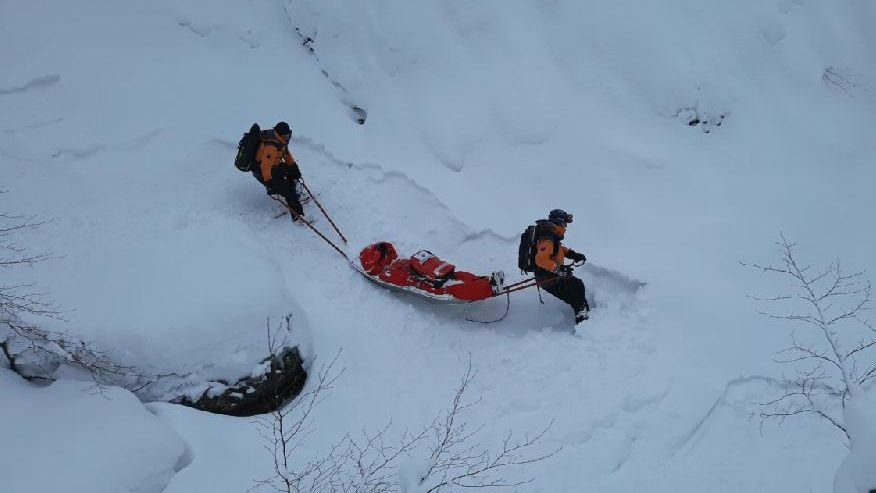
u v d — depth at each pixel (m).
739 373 6.05
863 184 7.59
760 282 6.80
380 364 6.48
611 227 7.44
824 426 5.68
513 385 6.30
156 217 7.50
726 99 7.97
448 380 6.43
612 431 5.78
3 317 5.61
